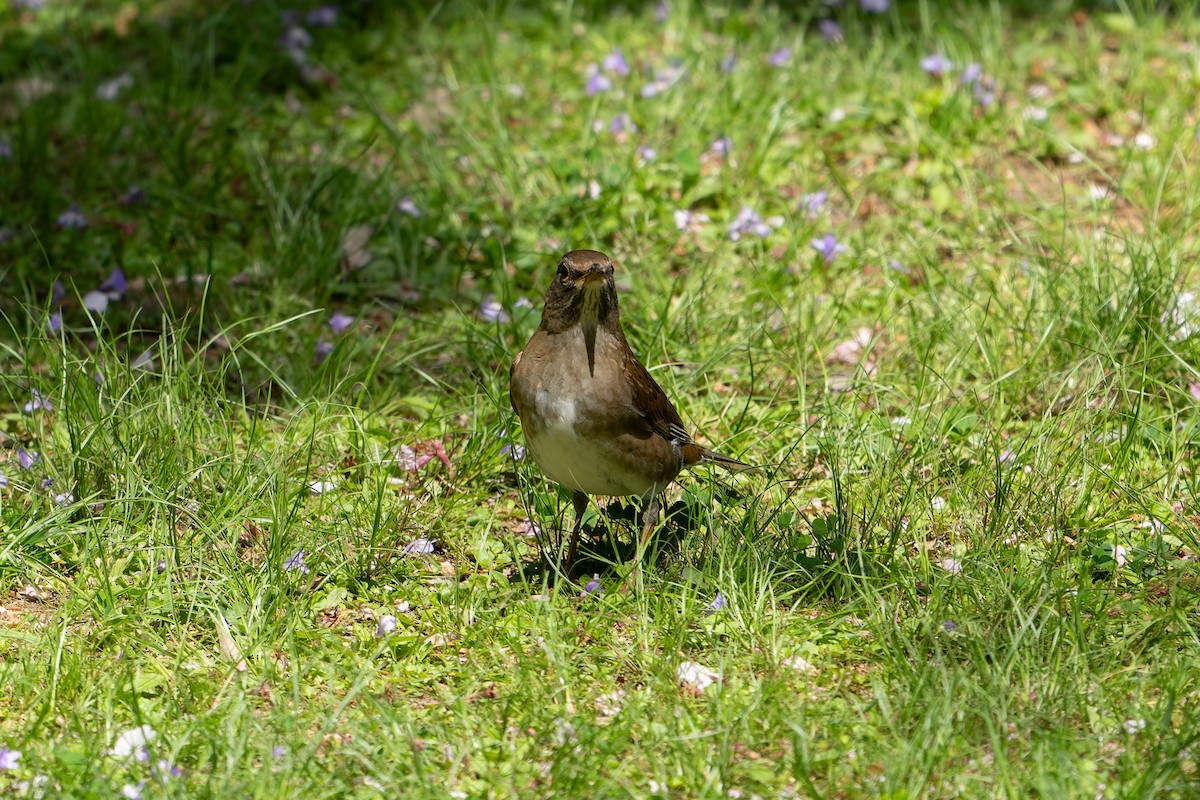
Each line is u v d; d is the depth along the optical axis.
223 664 8.60
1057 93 16.72
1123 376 11.03
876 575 9.16
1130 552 9.62
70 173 15.60
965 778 7.41
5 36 18.41
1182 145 15.30
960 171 14.58
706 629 8.85
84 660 8.48
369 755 7.66
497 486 11.04
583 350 8.99
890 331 12.93
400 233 14.30
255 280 13.83
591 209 14.43
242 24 18.27
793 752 7.79
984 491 10.34
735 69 16.81
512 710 8.15
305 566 9.52
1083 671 8.25
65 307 13.48
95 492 10.14
